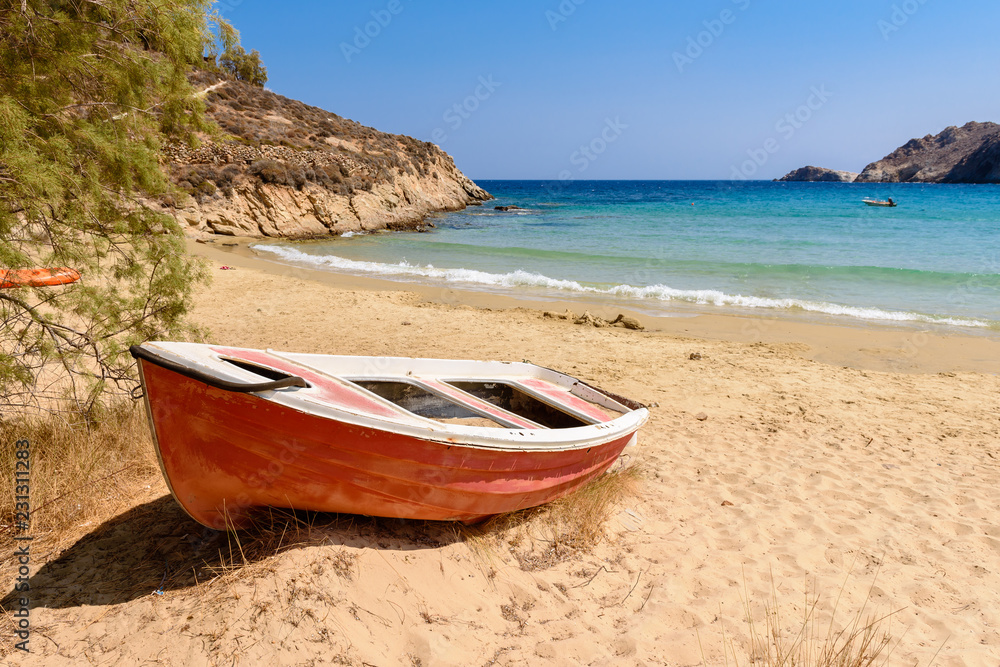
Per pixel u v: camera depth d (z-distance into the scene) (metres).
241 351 4.53
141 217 5.94
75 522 4.38
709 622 4.00
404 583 3.91
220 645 3.21
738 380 9.84
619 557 4.79
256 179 33.88
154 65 5.73
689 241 29.58
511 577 4.30
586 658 3.59
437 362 6.01
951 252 25.06
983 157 163.62
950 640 3.85
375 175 43.38
